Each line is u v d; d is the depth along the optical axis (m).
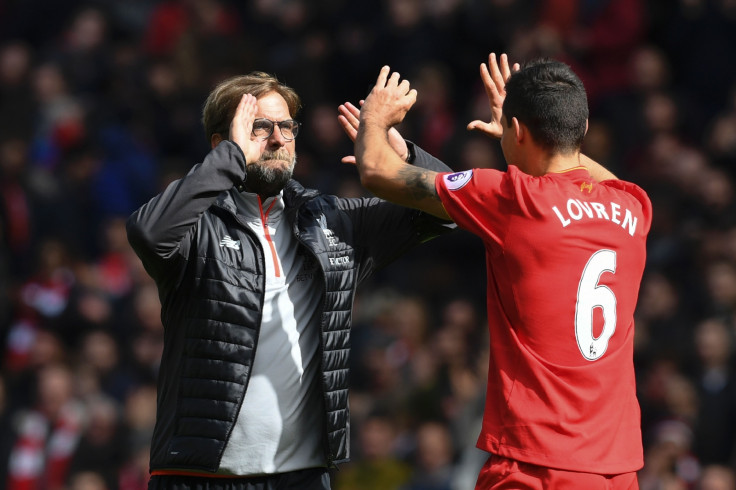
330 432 15.31
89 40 49.66
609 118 40.66
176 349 15.06
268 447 15.09
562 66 14.91
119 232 42.28
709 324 32.50
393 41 43.53
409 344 35.91
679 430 31.03
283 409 15.17
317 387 15.48
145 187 45.09
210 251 14.98
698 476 30.58
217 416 14.73
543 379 14.04
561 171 14.67
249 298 14.96
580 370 14.06
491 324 14.61
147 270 15.07
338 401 15.46
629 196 15.06
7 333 40.72
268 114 15.44
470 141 39.19
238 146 14.88
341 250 15.81
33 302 40.38
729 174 38.78
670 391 31.80
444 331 34.28
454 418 31.70
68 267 41.25
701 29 42.19
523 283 14.21
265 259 15.27
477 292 38.97
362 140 15.11
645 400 32.41
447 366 32.88
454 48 42.50
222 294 14.87
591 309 14.22
